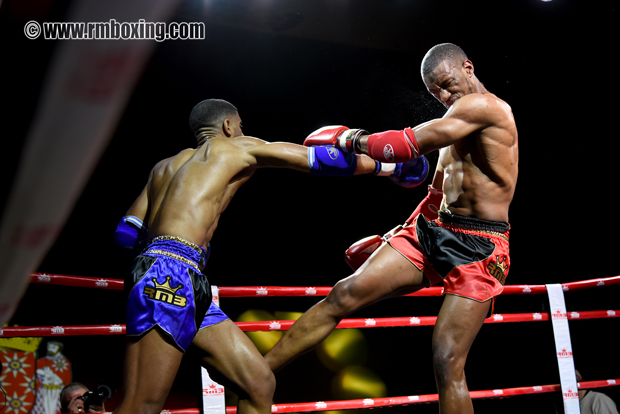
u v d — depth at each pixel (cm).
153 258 157
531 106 645
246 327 229
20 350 455
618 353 592
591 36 593
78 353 495
